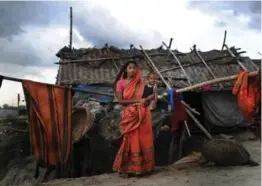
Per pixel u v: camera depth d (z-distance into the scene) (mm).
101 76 11008
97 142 9211
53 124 5688
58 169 9133
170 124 9172
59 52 12242
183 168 6055
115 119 8500
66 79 10609
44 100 5633
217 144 6305
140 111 5328
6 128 14188
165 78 11109
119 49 12766
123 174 5406
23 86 5457
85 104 9227
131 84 5469
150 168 5430
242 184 4617
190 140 10445
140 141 5371
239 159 6082
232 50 13273
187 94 12172
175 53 12953
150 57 12469
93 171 9281
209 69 11820
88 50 12562
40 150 5660
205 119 11719
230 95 11617
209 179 5043
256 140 10195
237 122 11492
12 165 12562
